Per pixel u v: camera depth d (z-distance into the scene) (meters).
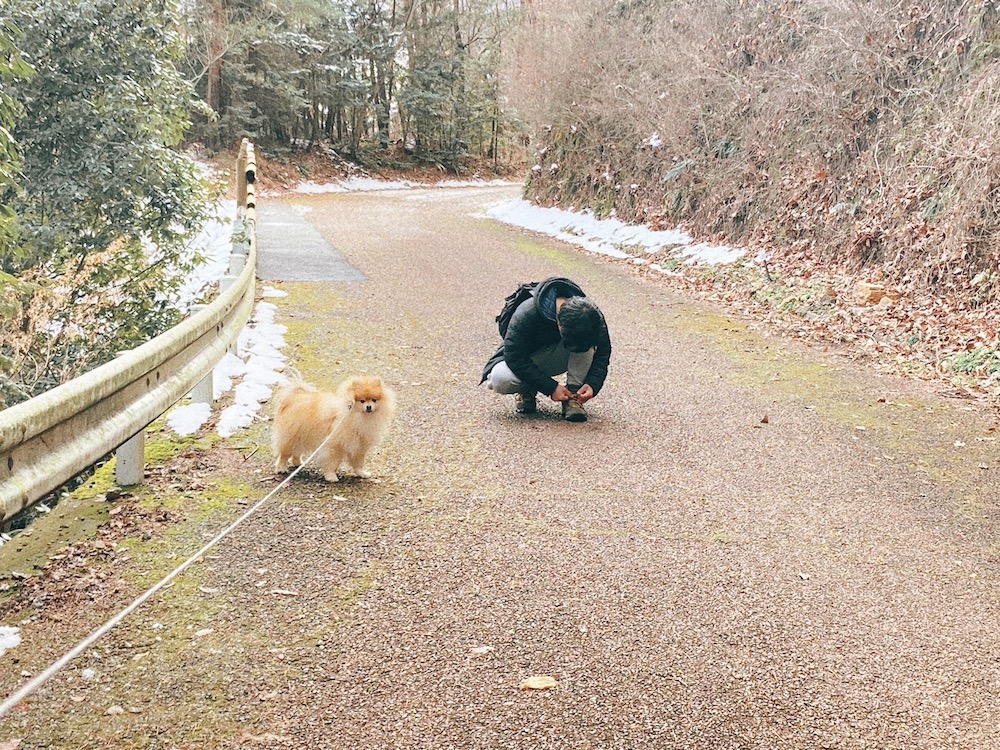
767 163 14.98
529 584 4.11
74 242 12.35
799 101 14.55
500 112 45.62
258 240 17.48
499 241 19.02
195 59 32.19
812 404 7.52
